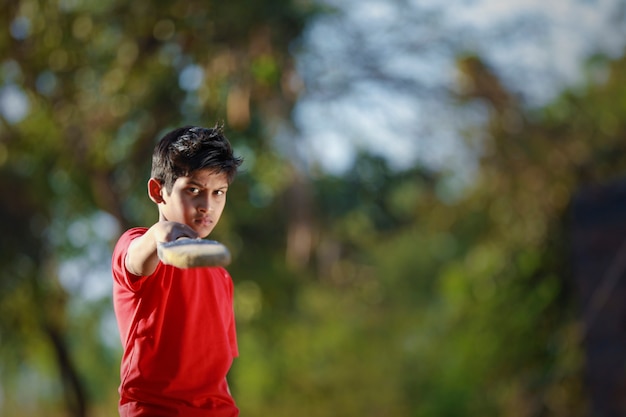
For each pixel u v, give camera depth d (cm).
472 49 1839
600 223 1636
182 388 459
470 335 2381
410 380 3431
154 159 456
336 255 2594
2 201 2086
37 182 2023
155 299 457
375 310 3603
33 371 2509
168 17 1641
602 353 1620
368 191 2392
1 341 2242
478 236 2438
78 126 1773
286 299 2378
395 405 3391
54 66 1686
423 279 3984
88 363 2592
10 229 2108
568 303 2223
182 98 1748
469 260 2464
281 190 2008
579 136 2077
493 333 2331
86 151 1806
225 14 1620
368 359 3459
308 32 1750
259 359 2972
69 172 1948
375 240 2742
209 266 377
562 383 2145
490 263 2389
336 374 3369
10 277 2133
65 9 1656
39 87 1742
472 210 2342
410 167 2258
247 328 2438
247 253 2186
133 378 459
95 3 1666
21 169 2033
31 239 2136
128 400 461
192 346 462
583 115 2095
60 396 2578
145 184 1881
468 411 2716
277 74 1669
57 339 2262
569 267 2209
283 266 2248
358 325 3512
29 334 2270
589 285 1650
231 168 446
